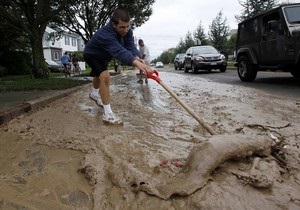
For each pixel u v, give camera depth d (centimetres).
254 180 243
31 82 1180
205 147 264
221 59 1859
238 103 627
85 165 292
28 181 277
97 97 590
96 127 437
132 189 247
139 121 472
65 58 2316
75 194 254
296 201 229
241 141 279
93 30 2592
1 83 1123
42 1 1491
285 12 932
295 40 874
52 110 608
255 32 1080
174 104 623
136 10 2388
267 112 539
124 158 310
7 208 233
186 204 227
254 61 1080
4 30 2027
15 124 486
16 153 347
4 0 1449
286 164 291
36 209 233
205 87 949
